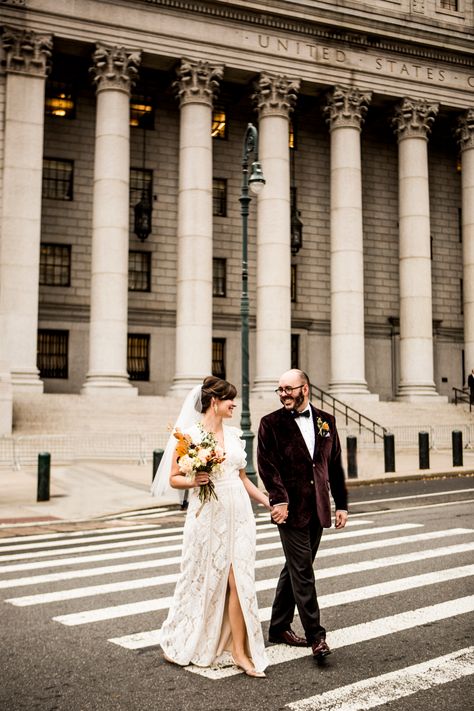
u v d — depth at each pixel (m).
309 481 5.72
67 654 5.67
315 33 34.78
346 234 34.62
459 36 37.28
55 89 35.19
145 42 31.86
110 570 8.70
